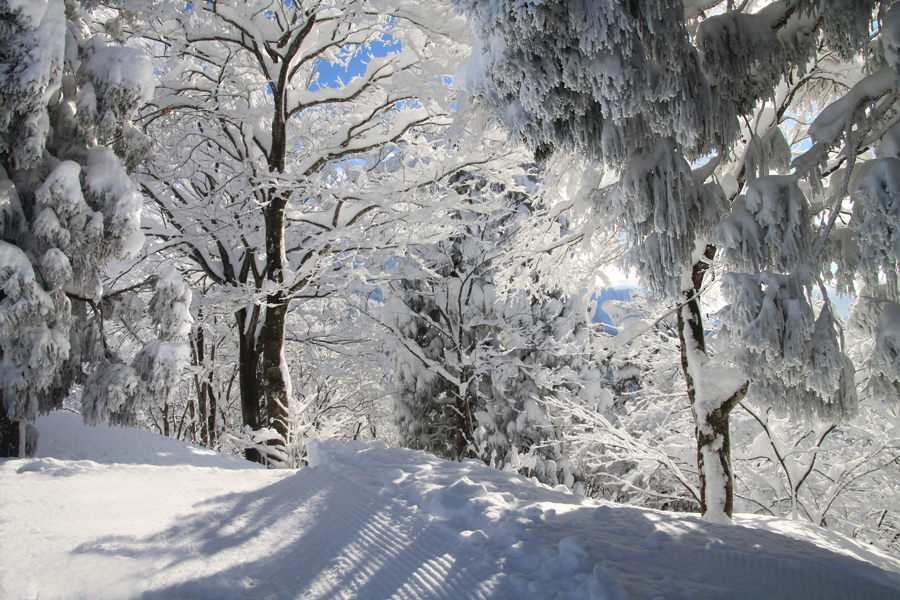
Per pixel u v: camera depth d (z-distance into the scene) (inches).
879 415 293.3
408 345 592.1
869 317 151.6
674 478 356.8
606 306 575.2
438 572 97.2
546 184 261.3
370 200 397.4
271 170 406.9
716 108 154.7
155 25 363.3
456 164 399.9
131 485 166.7
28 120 213.3
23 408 217.8
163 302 250.7
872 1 138.8
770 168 174.1
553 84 130.8
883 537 327.9
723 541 123.4
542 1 116.3
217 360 634.2
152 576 99.3
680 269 168.1
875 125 146.0
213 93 391.5
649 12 126.8
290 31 382.3
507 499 142.6
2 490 152.3
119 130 253.9
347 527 122.6
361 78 401.4
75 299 249.1
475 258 562.9
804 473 282.2
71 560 104.3
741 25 156.3
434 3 360.5
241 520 132.2
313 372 738.2
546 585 90.8
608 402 535.5
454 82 150.7
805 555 118.3
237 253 487.2
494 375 557.3
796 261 145.5
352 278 446.3
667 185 155.3
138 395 245.0
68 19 247.9
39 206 225.0
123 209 235.3
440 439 609.6
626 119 154.4
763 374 146.9
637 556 107.3
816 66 185.5
